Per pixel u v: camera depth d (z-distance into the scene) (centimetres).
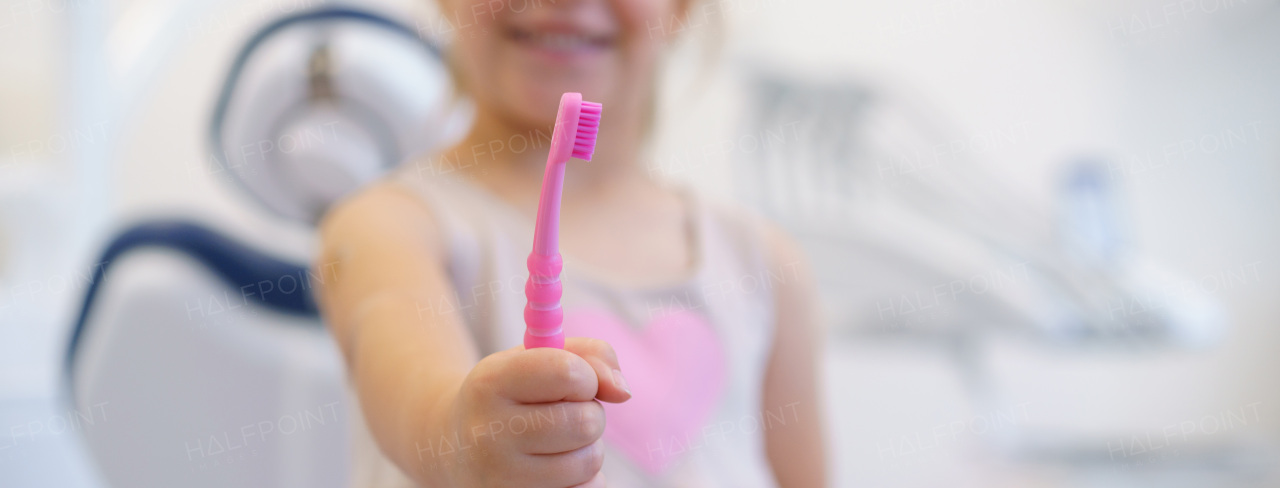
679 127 276
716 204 110
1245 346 347
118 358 98
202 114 244
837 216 298
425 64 119
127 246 101
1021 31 339
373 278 82
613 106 96
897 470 279
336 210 91
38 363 149
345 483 104
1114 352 314
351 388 87
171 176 245
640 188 105
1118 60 350
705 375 93
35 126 206
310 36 112
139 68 175
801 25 314
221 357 101
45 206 163
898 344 295
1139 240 343
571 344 65
